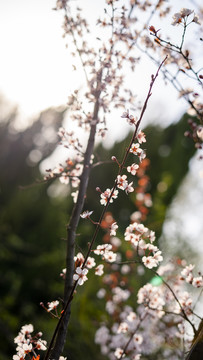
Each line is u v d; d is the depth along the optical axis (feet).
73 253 9.05
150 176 51.70
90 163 10.67
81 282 7.28
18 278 35.22
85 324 24.45
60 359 7.95
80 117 11.07
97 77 10.48
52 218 43.86
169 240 33.32
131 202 49.16
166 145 56.85
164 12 11.16
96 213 48.88
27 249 40.22
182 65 10.45
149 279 23.52
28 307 31.45
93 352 22.82
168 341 13.89
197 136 9.99
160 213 30.07
